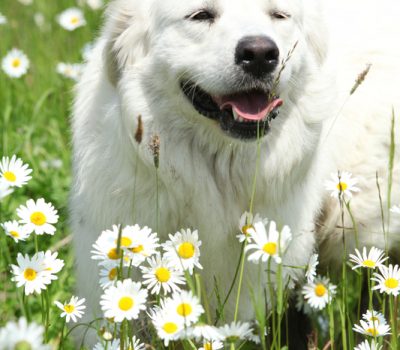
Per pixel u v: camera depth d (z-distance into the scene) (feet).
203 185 21.98
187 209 22.06
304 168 22.99
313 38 23.68
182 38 21.34
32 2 49.37
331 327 18.74
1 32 45.34
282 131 22.22
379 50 26.86
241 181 22.27
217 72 20.67
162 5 21.66
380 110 26.04
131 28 22.40
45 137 34.96
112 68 22.58
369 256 19.13
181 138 21.91
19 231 17.75
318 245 26.32
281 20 21.72
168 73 21.50
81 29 44.11
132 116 21.53
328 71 23.95
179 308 16.16
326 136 24.32
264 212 22.61
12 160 18.83
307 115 22.72
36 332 12.01
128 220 21.99
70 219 24.38
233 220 22.39
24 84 39.34
